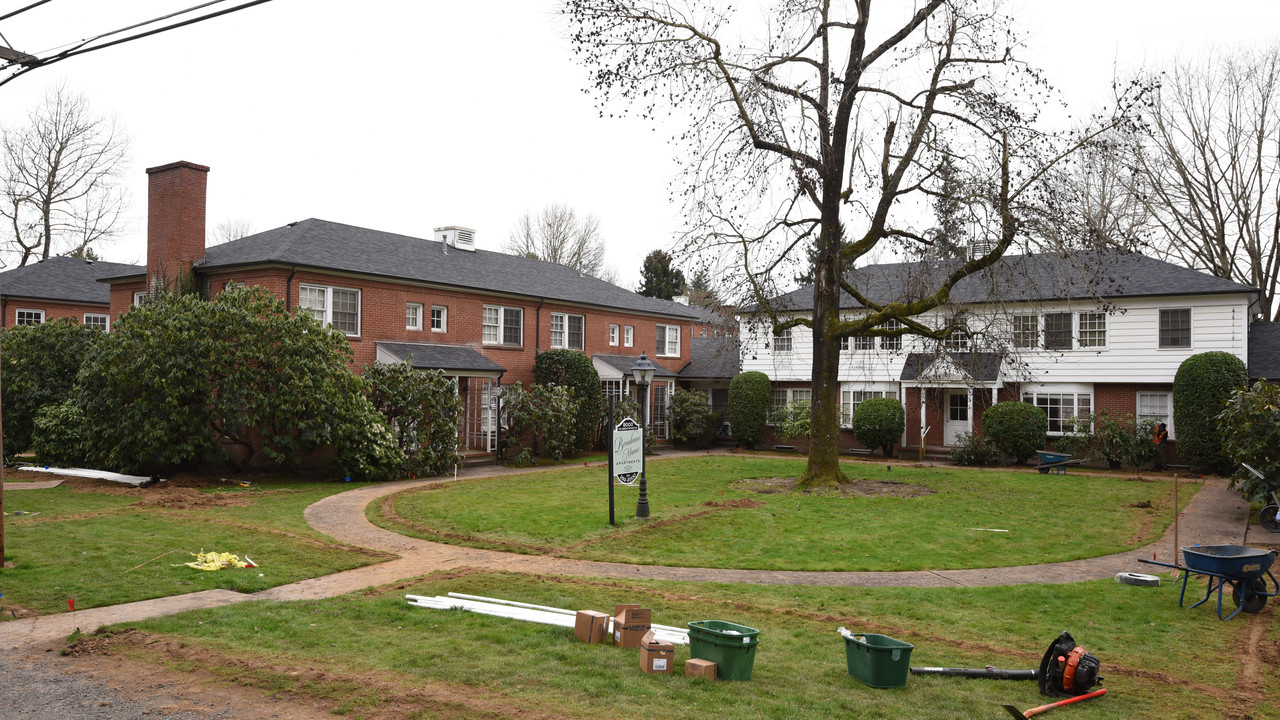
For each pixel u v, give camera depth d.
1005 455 26.97
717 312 20.42
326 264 21.44
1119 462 25.19
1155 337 25.33
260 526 13.13
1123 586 10.23
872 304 20.42
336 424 19.06
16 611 8.02
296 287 20.97
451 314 25.59
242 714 5.46
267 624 7.65
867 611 8.80
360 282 22.70
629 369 31.06
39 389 21.09
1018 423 25.67
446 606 8.45
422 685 5.98
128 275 23.20
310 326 19.31
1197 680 6.82
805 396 32.88
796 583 10.19
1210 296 24.38
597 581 9.94
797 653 7.17
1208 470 23.25
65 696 5.80
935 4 17.41
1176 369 24.97
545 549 11.96
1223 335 24.27
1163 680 6.76
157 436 17.42
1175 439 24.72
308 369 18.73
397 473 20.38
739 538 13.02
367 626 7.68
